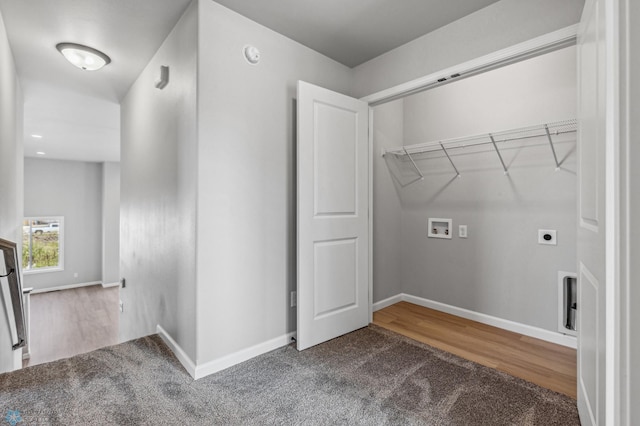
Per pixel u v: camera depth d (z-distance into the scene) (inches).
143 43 97.6
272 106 91.5
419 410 64.9
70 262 320.8
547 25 70.6
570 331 95.3
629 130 33.1
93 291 310.2
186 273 82.0
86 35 92.8
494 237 112.4
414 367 82.3
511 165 108.2
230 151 82.4
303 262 91.3
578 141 60.3
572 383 75.3
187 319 81.2
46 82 125.1
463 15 84.0
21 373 76.8
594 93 48.2
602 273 43.1
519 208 106.4
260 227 89.0
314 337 94.5
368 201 112.9
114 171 323.6
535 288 102.7
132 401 66.6
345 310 103.7
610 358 39.1
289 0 78.4
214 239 79.6
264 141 89.7
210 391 70.8
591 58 50.4
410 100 137.5
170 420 61.0
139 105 119.3
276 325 93.2
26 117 169.8
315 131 94.0
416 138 135.6
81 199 325.7
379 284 130.6
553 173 99.0
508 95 108.7
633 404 32.4
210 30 78.0
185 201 82.5
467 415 63.4
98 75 119.2
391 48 101.3
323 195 96.3
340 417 62.7
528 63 104.1
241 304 85.0
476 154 117.0
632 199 32.7
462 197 121.3
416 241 136.1
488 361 86.0
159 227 100.7
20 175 129.9
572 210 95.3
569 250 96.2
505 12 77.0
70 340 204.2
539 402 67.7
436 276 129.4
